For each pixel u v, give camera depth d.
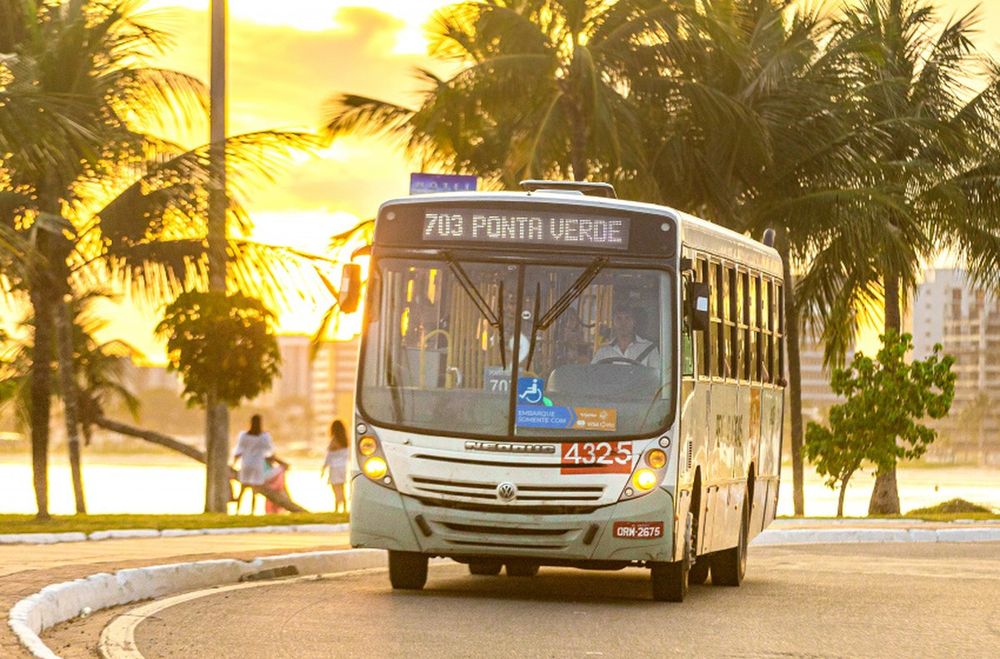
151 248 39.38
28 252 32.41
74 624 18.36
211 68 42.28
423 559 22.97
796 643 18.19
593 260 21.64
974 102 58.06
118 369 59.78
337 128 49.94
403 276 21.86
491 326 21.50
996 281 57.69
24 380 58.88
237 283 41.53
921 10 59.12
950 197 55.53
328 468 47.50
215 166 38.00
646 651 17.14
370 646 16.81
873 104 55.56
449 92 45.44
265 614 19.47
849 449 53.34
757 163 52.53
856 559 34.25
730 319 25.30
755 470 27.78
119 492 141.25
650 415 21.19
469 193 22.05
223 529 33.91
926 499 123.56
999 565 32.09
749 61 48.38
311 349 44.59
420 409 21.39
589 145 47.16
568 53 46.31
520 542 21.12
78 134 31.64
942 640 18.80
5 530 30.47
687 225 22.44
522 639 17.78
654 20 45.66
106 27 35.38
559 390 21.27
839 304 56.53
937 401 53.09
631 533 21.00
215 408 43.38
